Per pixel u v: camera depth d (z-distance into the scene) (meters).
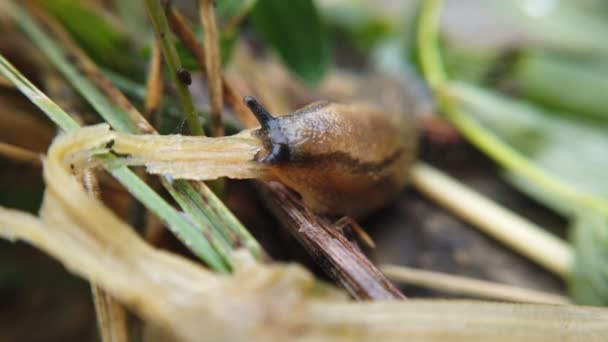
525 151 0.15
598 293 0.12
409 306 0.08
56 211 0.08
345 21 0.18
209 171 0.09
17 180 0.12
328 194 0.10
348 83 0.17
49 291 0.13
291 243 0.11
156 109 0.11
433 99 0.16
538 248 0.13
